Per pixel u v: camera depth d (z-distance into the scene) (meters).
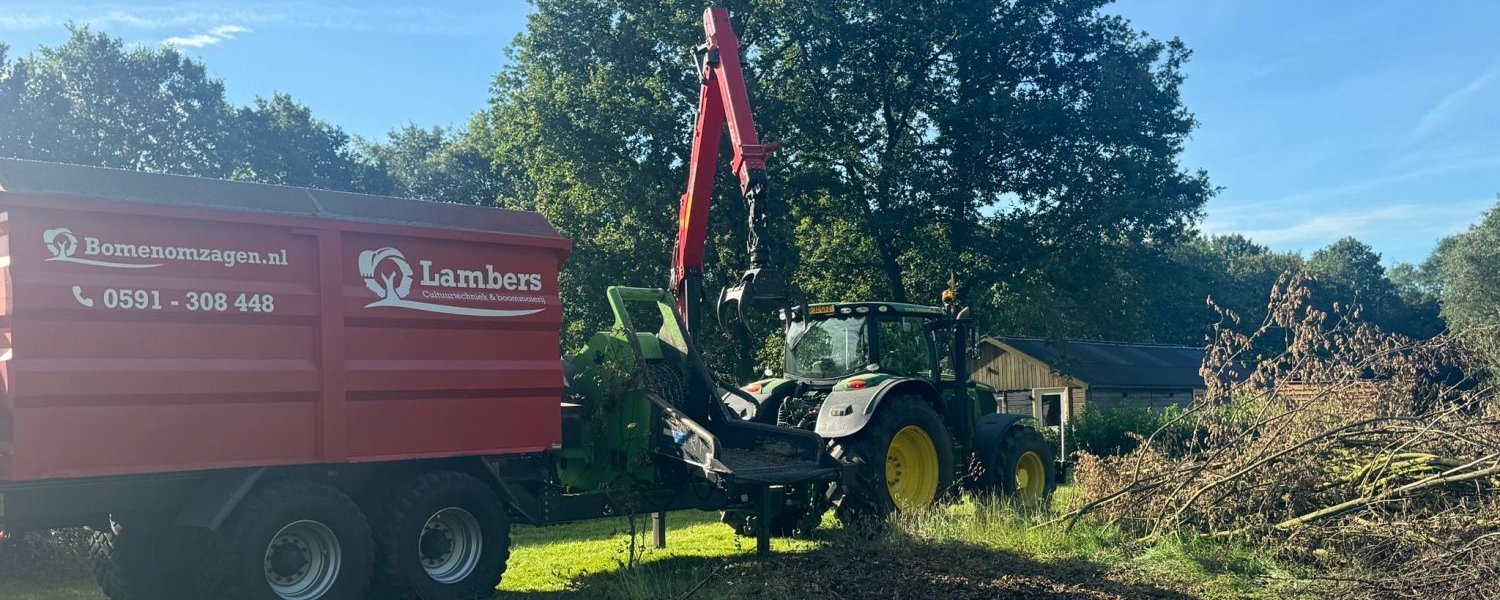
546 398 7.44
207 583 5.94
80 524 6.12
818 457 8.83
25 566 8.23
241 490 5.97
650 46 22.55
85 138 32.66
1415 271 77.88
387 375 6.63
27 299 5.36
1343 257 68.12
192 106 36.25
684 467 8.20
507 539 7.17
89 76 33.91
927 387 10.40
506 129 24.20
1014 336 30.16
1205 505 7.98
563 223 23.25
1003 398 26.25
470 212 7.23
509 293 7.30
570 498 7.64
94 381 5.52
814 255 25.81
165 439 5.77
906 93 24.34
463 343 7.04
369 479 6.79
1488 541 6.15
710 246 22.16
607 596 7.05
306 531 6.29
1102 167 23.25
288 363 6.25
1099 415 20.80
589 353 8.23
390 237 6.75
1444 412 7.65
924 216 24.05
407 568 6.60
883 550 8.14
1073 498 9.45
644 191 22.27
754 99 22.77
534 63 23.11
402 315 6.74
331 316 6.43
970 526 8.65
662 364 8.86
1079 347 32.88
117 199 5.70
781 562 7.88
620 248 22.64
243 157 37.72
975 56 23.11
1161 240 24.42
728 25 9.41
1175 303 47.69
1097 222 22.47
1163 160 23.52
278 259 6.29
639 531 10.08
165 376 5.76
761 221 8.80
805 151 23.73
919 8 22.84
